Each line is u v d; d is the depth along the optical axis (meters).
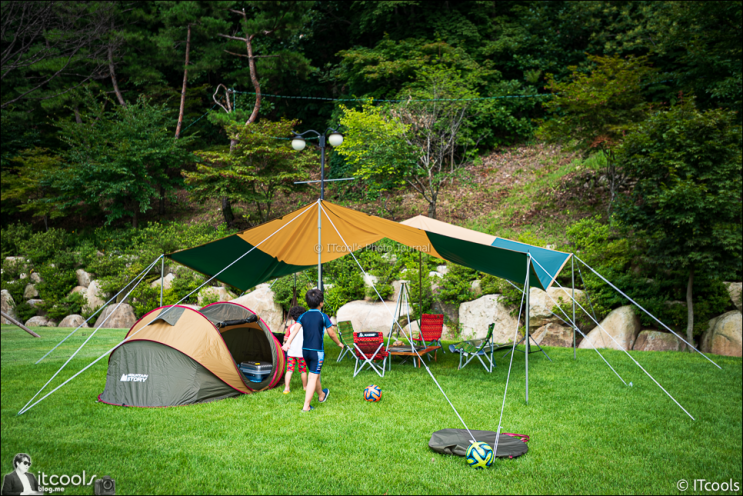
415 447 4.28
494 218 15.03
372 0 20.25
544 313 10.93
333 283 13.66
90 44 19.98
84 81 20.17
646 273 11.03
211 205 20.84
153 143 18.25
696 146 8.95
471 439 4.38
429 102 15.60
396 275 13.05
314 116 23.89
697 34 12.69
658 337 10.09
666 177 9.79
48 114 21.72
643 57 12.41
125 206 20.34
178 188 23.02
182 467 3.78
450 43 19.09
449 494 3.39
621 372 7.70
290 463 3.88
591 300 10.69
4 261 17.44
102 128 18.78
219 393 5.86
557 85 12.78
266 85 22.45
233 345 7.32
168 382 5.59
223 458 3.96
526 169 17.28
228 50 20.77
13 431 4.54
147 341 5.73
